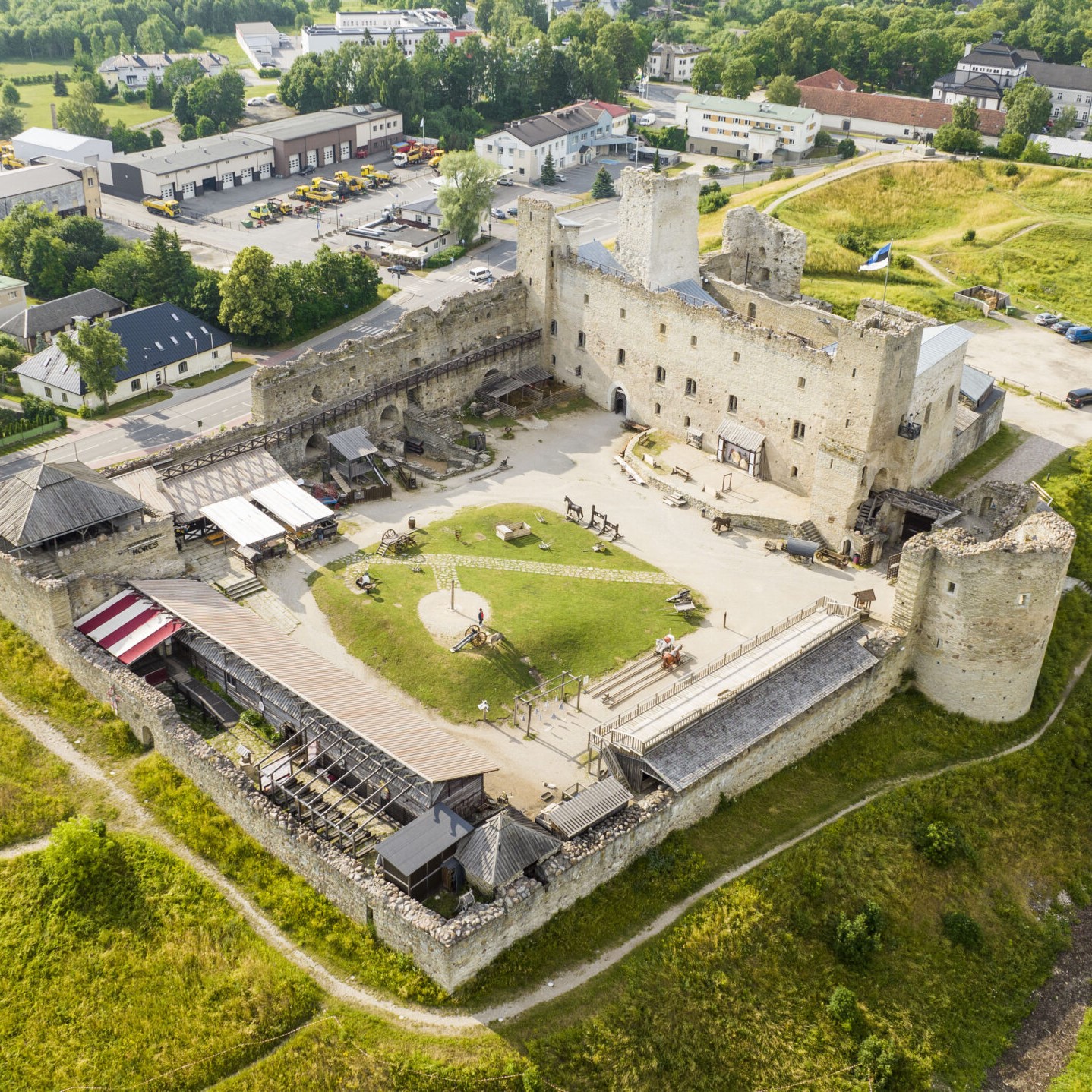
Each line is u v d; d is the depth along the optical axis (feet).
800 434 404.57
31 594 303.27
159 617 304.91
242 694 295.28
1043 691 330.75
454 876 240.94
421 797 254.47
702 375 433.07
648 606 348.38
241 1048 218.18
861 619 331.57
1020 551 292.61
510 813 250.37
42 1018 224.53
